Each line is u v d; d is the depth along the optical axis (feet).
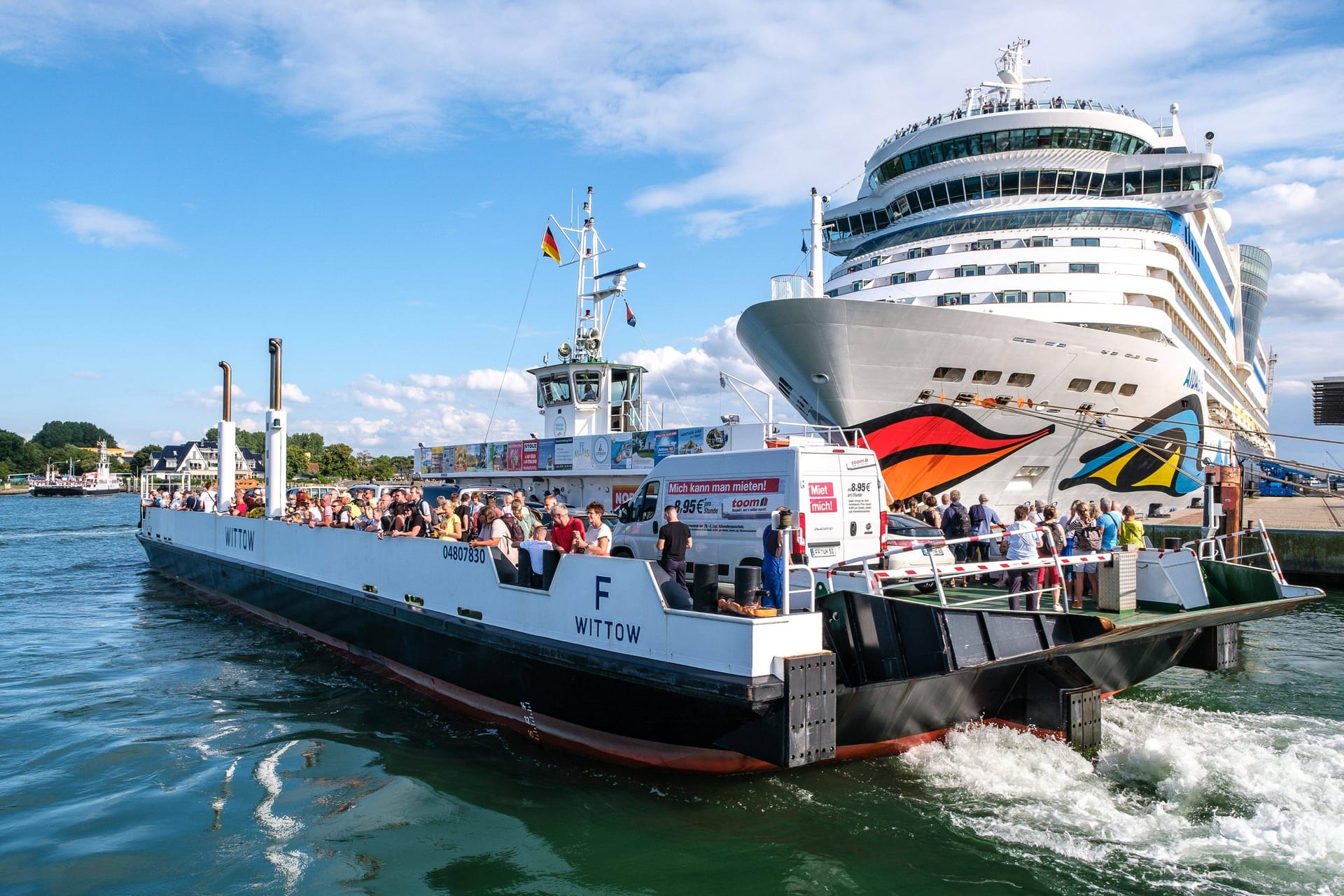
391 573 38.73
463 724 31.91
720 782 25.25
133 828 22.53
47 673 40.86
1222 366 105.70
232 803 24.30
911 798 23.90
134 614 59.06
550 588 28.17
